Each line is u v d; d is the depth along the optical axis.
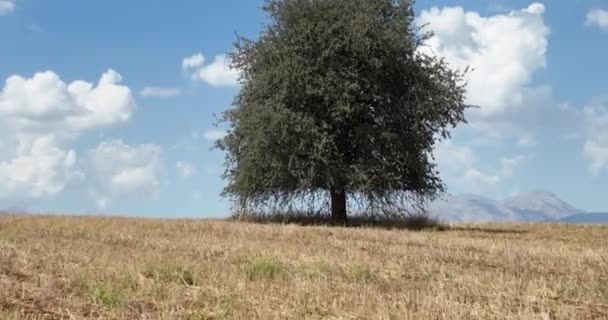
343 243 19.81
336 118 32.28
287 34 33.19
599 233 28.52
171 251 16.78
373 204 33.97
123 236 19.94
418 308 10.18
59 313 9.54
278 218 34.75
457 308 10.28
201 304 10.41
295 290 11.41
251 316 9.62
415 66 33.91
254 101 34.09
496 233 27.89
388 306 10.33
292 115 31.88
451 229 31.16
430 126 34.31
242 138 34.25
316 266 14.15
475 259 16.62
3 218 25.95
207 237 20.38
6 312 9.26
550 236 26.47
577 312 10.44
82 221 25.39
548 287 12.40
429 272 14.28
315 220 34.47
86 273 12.39
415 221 33.78
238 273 13.09
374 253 17.48
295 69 32.25
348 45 32.41
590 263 16.16
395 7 34.31
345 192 34.09
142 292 11.02
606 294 11.74
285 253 16.44
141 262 13.82
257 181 33.78
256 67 34.22
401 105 33.62
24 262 13.53
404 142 33.28
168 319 9.28
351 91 32.38
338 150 33.31
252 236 21.58
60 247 16.48
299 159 32.84
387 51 32.78
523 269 15.10
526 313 10.09
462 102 34.12
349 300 10.80
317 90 31.91
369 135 32.72
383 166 32.84
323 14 32.81
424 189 34.56
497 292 11.81
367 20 32.22
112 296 10.27
